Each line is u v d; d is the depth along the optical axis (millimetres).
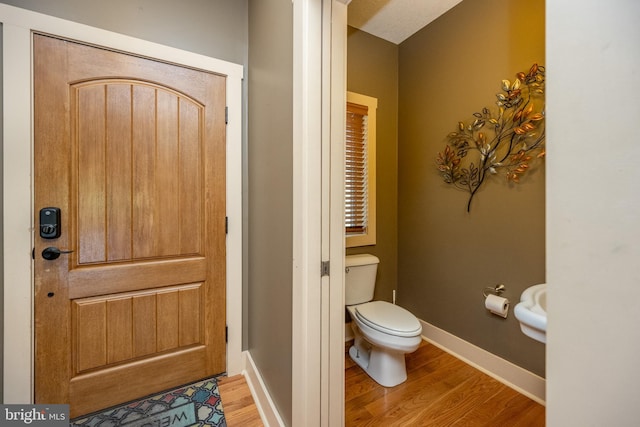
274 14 1294
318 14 1013
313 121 1013
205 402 1509
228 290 1743
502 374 1721
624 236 312
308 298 1021
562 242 366
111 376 1444
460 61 1926
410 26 2180
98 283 1407
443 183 2076
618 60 312
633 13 301
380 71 2332
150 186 1518
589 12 336
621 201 313
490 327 1790
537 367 1566
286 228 1188
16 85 1219
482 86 1795
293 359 1096
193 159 1625
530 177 1572
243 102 1781
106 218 1423
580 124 346
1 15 1187
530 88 1556
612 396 324
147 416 1397
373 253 2344
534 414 1463
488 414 1462
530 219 1576
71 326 1358
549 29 374
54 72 1295
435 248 2145
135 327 1497
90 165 1384
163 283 1562
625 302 313
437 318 2135
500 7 1688
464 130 1909
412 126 2311
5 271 1221
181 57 1566
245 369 1789
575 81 350
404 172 2400
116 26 1414
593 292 338
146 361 1531
